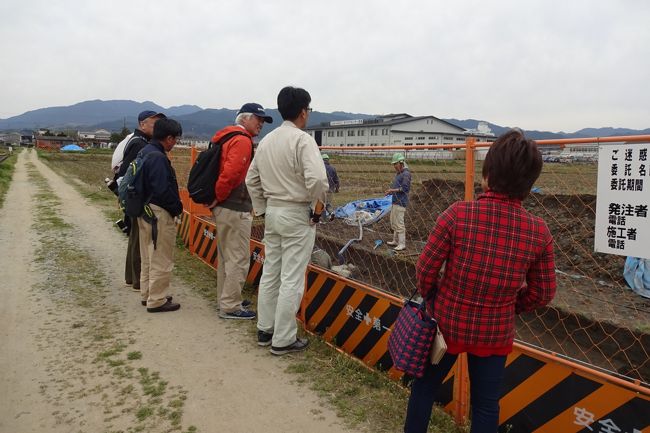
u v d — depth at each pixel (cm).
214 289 524
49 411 275
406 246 868
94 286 523
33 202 1311
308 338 387
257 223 764
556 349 501
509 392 255
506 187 180
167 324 414
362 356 351
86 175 2717
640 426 204
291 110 331
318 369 335
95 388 302
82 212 1123
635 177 202
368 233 945
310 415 277
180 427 262
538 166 177
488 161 185
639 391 203
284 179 332
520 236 180
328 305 389
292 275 346
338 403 290
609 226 214
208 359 347
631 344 453
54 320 418
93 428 260
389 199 1104
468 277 183
